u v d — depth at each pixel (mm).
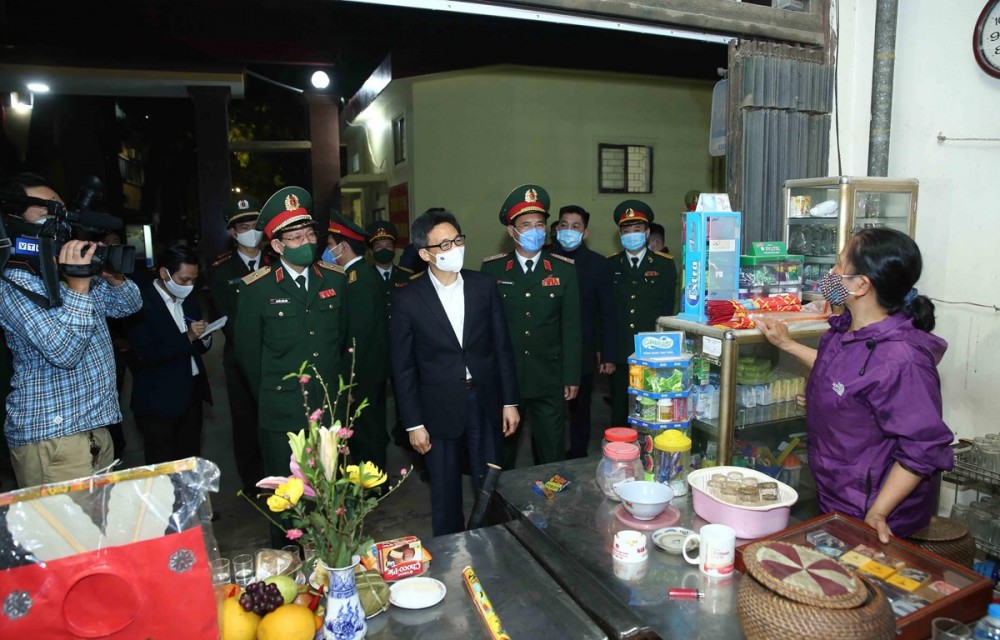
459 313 2480
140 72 6906
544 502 1837
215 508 3420
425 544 1637
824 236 2420
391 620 1316
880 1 2477
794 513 2035
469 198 6281
